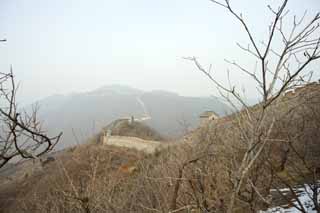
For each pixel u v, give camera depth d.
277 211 4.13
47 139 1.91
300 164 3.65
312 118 3.59
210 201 3.47
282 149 3.79
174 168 4.85
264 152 3.26
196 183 4.01
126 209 4.31
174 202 4.03
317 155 3.65
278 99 2.04
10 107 1.71
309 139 3.65
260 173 3.40
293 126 3.65
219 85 2.00
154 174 5.02
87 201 3.25
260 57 1.82
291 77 1.74
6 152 1.83
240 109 2.15
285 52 1.75
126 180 4.95
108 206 3.97
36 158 1.90
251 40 1.82
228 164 3.41
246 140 2.14
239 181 2.03
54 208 4.29
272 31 1.76
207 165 4.04
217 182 3.63
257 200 3.13
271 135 3.20
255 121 1.99
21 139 1.90
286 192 4.98
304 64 1.71
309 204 4.57
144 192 4.58
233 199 2.05
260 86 1.86
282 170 3.69
